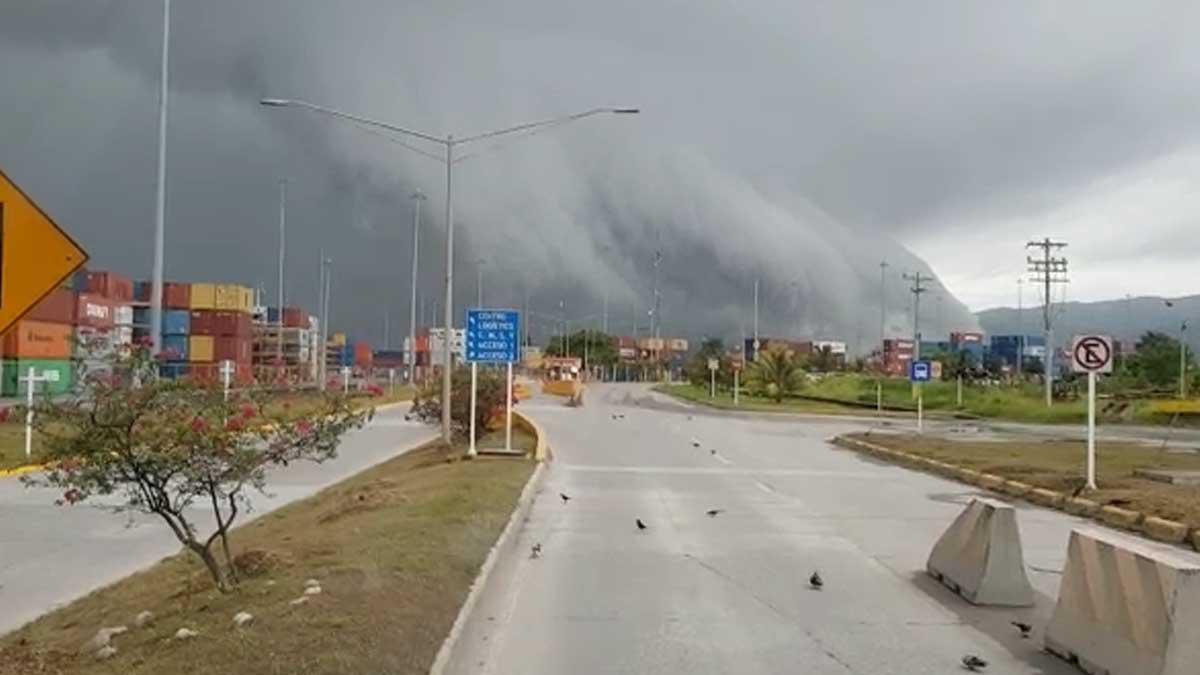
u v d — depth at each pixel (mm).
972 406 68375
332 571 11148
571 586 12016
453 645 8883
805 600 11305
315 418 11883
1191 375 77875
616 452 32312
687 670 8586
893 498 21062
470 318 27969
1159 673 7488
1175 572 7578
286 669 7594
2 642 10320
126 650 8898
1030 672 8570
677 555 14172
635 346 164000
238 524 18109
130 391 10391
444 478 21453
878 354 156500
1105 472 24141
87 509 19375
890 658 8977
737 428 47469
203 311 68875
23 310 7422
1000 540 11195
